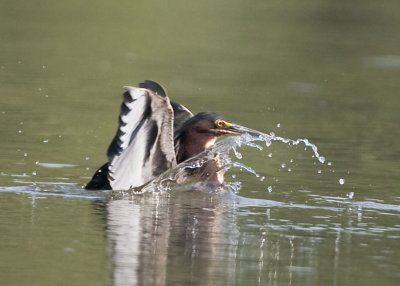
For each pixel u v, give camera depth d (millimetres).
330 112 21062
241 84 23812
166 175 13367
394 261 10359
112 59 26078
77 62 25266
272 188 14047
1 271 9352
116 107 20188
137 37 29781
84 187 13547
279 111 20781
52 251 10156
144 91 12438
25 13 32938
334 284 9438
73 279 9188
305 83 24531
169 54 27422
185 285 9156
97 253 10141
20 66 24109
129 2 36312
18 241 10500
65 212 12016
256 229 11562
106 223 11500
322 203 13180
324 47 29969
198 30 31766
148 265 9773
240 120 19391
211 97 21781
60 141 16766
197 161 13836
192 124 14320
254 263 10070
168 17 33969
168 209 12492
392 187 14312
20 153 15602
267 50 28906
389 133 19031
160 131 12906
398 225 12023
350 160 16312
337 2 38781
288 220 12102
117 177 12859
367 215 12531
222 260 10125
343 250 10742
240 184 14250
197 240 10883
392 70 26969
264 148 17094
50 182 13727
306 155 16625
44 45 27234
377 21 35312
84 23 31750
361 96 23266
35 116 18766
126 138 12602
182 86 22922
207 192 13641
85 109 19797
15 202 12422
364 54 29234
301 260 10281
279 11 36656
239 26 32875
